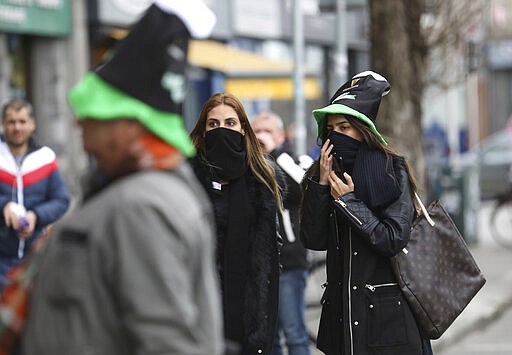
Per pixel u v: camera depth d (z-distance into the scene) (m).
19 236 15.42
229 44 46.50
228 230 11.92
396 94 23.33
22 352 6.53
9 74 34.00
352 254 11.81
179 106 6.75
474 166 41.62
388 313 11.72
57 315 6.33
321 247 12.32
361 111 11.90
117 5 37.91
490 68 88.94
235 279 11.90
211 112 12.18
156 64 6.45
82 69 36.47
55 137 35.69
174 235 6.25
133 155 6.49
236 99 12.32
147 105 6.45
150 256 6.15
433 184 40.97
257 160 12.22
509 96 90.75
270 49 51.41
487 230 48.69
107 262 6.24
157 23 6.45
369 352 11.70
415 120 23.66
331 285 12.15
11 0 32.91
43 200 15.98
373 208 11.82
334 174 11.96
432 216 12.22
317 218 12.16
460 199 40.81
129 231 6.20
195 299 6.48
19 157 15.92
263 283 11.96
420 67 24.02
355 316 11.73
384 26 23.34
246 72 35.50
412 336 11.77
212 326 6.52
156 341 6.09
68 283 6.27
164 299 6.13
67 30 35.78
